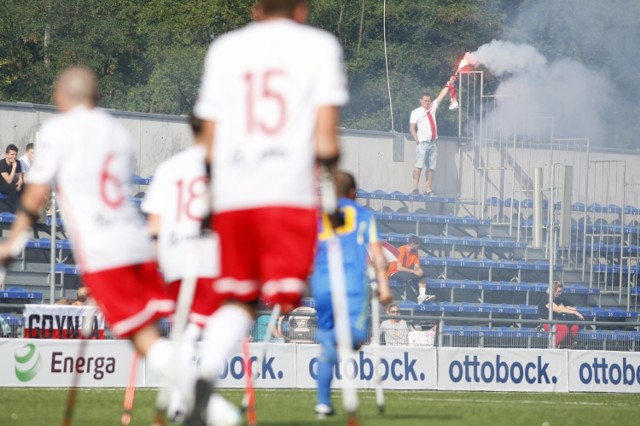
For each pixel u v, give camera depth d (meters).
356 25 136.62
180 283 22.59
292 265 13.93
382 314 48.31
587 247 78.94
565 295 74.31
